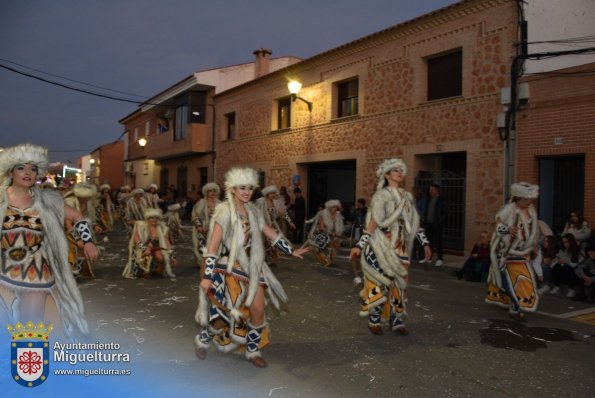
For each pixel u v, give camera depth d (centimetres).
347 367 456
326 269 1069
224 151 2439
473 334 575
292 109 1900
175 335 545
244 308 436
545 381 433
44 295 365
